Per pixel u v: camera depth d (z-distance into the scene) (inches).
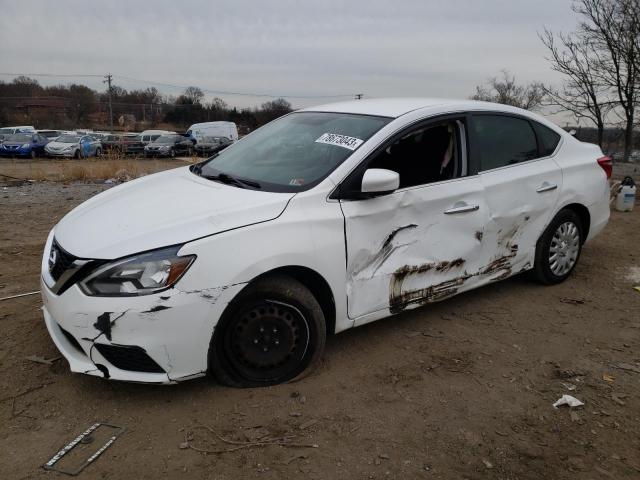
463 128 163.6
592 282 208.4
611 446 113.7
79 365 118.0
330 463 105.0
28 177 631.8
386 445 110.8
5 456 104.0
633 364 147.3
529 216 178.5
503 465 107.0
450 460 107.6
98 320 111.8
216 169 163.2
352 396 127.1
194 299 113.7
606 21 517.7
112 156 688.4
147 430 112.7
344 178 136.9
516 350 152.9
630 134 545.0
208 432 112.6
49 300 120.2
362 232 136.9
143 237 116.3
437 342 155.5
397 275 145.6
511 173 173.2
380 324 166.2
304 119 175.0
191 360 117.0
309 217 129.0
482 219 162.9
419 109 157.2
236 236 119.2
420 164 152.4
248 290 121.0
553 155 191.2
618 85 530.6
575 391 133.3
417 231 148.2
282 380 130.8
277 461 105.0
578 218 200.8
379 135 145.3
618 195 355.3
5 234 277.3
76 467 101.5
